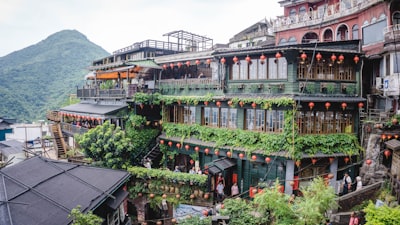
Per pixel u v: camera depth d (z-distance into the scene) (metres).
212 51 21.23
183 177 18.12
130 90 23.50
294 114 16.70
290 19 30.84
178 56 23.66
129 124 23.00
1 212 7.95
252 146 18.00
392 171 15.73
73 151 24.92
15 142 30.73
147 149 23.33
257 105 18.02
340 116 18.45
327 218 13.85
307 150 16.95
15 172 10.53
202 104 21.16
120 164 19.59
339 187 17.78
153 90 24.30
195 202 18.05
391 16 20.75
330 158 17.27
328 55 17.73
